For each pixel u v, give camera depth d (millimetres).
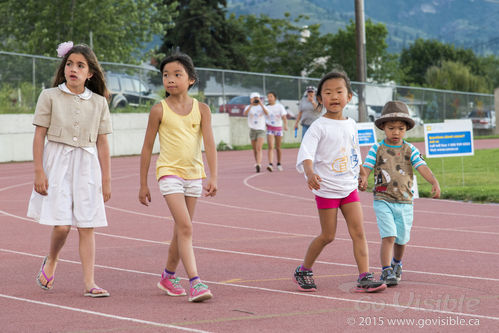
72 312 6266
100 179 6910
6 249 9734
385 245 7344
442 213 13039
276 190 17188
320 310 6234
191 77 6871
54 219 6723
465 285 7234
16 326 5816
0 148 28562
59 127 6719
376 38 83812
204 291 6516
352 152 6984
